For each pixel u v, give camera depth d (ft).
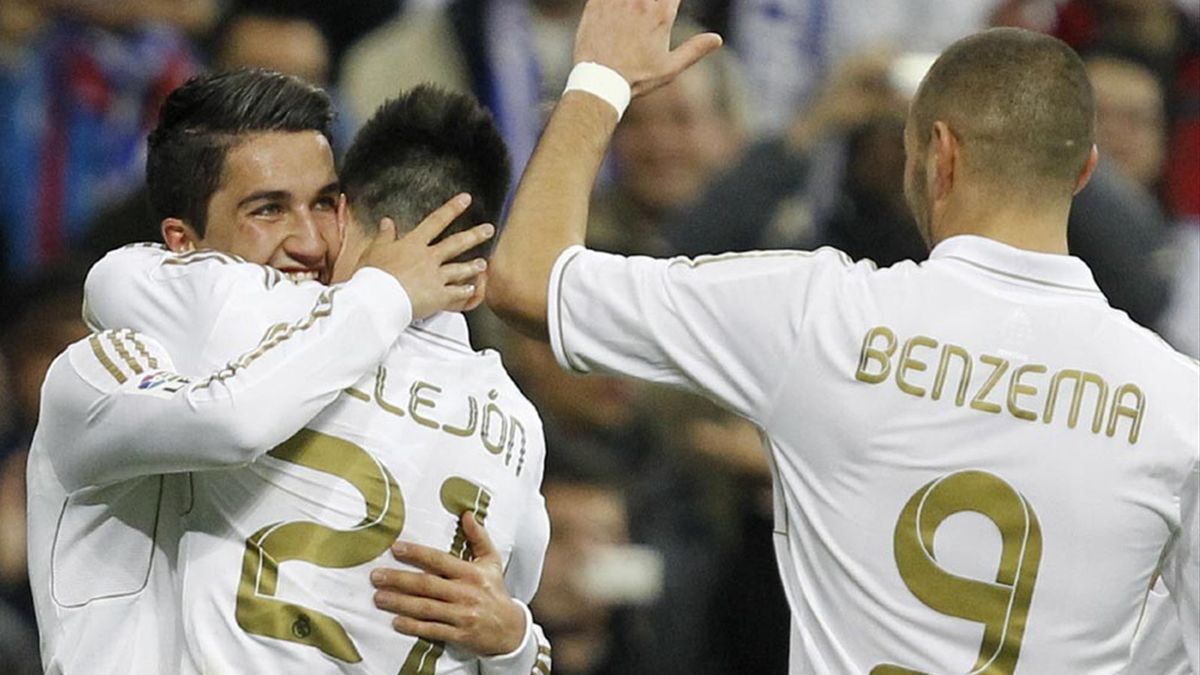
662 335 36.24
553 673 60.95
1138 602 35.88
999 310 35.73
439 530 36.91
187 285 36.65
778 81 87.97
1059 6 88.43
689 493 64.64
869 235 69.21
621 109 38.50
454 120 38.50
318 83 82.33
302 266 37.91
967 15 90.89
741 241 73.10
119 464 35.63
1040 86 36.19
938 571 35.37
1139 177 85.81
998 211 36.32
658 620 62.59
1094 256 70.28
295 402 34.83
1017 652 35.27
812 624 36.06
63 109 82.58
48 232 82.33
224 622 35.96
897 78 72.59
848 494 35.70
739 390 36.14
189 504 36.68
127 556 37.22
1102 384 35.50
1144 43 86.99
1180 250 86.12
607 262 36.78
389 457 36.63
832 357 35.65
